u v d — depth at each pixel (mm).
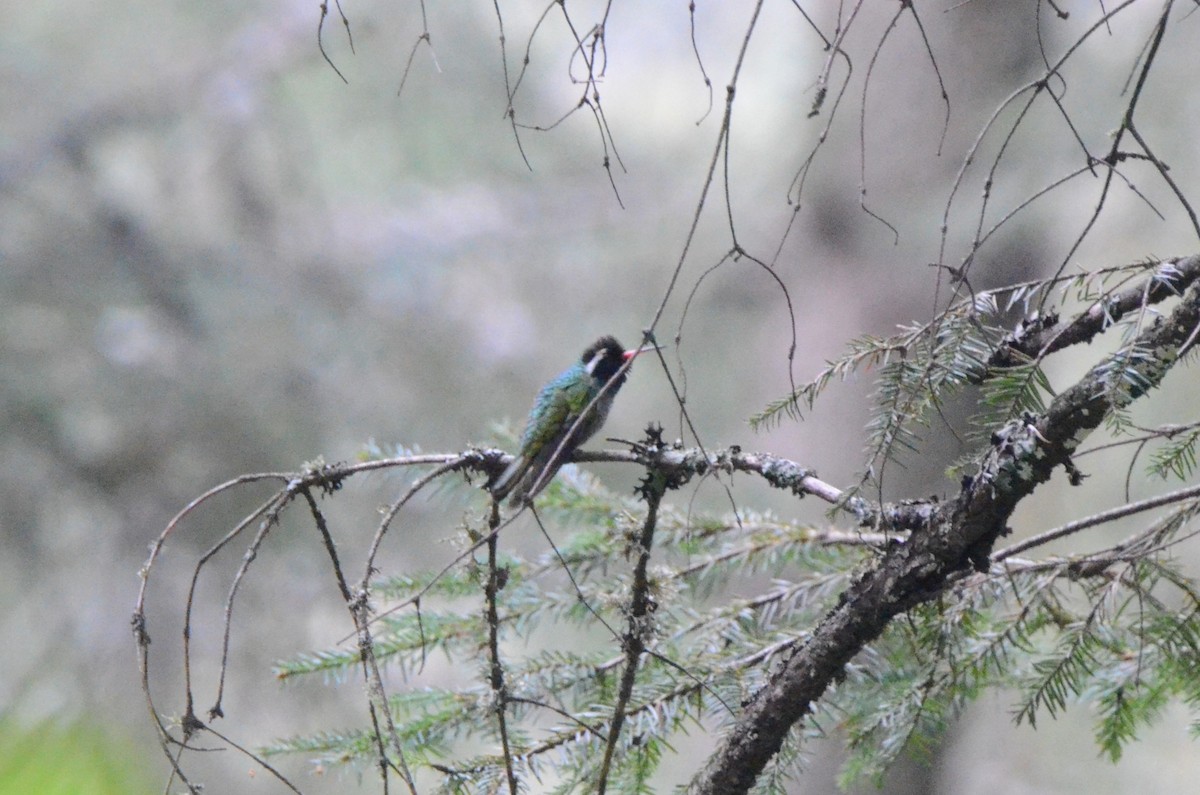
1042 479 3904
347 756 5270
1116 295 4094
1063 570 4953
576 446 4719
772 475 4434
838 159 12953
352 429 14938
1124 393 3771
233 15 16328
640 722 4980
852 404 12484
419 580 5871
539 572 5957
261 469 14188
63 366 14062
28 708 12852
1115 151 3438
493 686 4387
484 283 16656
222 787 12516
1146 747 13125
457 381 15773
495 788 4836
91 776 8820
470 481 4824
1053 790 12953
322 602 13805
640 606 4422
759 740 4309
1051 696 4762
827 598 5715
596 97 3863
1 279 14125
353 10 16391
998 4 11688
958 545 4020
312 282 15578
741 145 15945
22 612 13492
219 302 14836
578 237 17047
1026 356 4266
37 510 13617
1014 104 11562
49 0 16156
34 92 15406
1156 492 8445
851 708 5324
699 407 16062
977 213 11422
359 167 17000
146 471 13930
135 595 13531
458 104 17188
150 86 15625
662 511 6145
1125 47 11422
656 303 16359
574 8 17297
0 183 14602
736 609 5734
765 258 13984
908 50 12375
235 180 15641
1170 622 4766
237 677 13312
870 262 12492
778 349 13516
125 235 14891
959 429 10297
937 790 11016
